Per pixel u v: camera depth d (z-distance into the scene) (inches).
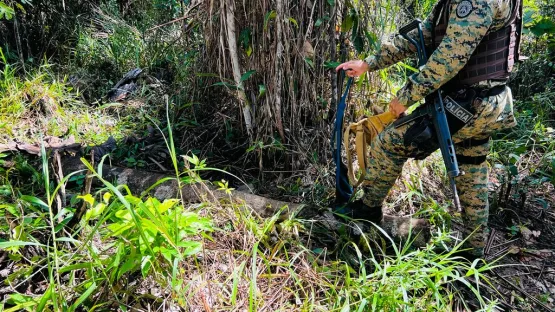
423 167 124.6
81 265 69.6
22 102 140.5
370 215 95.4
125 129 140.6
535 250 101.9
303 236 93.4
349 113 124.5
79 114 146.3
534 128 141.6
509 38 74.0
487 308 76.5
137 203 69.5
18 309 68.9
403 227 94.7
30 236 76.9
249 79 115.9
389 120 89.7
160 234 70.6
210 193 91.0
